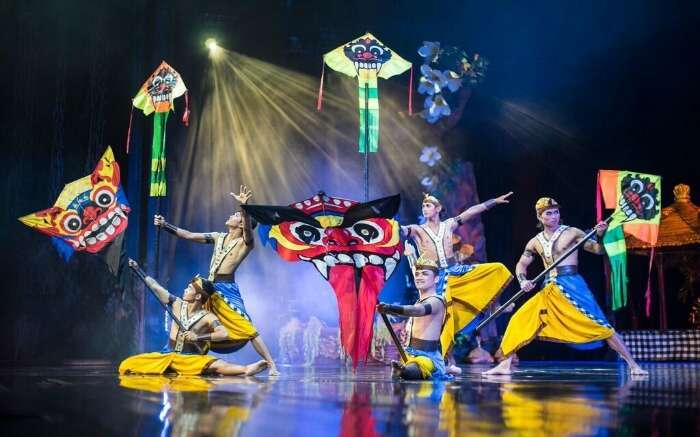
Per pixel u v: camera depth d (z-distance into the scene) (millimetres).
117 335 11336
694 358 9008
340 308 5516
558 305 5883
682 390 3717
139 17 12180
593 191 12750
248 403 3037
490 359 10492
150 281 6086
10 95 11523
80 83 11875
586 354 12281
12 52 11570
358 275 5535
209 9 13570
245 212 5883
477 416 2551
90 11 11984
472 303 6000
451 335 5820
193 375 5562
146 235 12031
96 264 11461
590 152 12812
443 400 3170
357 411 2732
